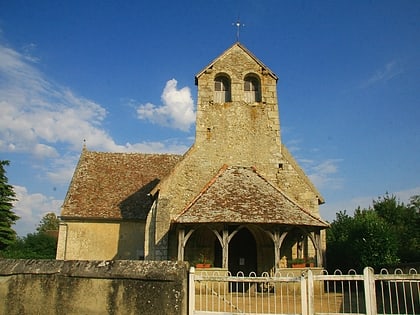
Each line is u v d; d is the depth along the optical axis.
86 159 27.42
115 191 25.05
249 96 21.38
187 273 6.82
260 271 18.20
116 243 23.12
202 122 20.36
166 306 6.34
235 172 19.20
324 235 19.03
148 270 6.53
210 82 20.98
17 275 6.75
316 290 16.06
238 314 6.76
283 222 15.93
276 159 20.06
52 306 6.53
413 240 25.22
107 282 6.54
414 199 33.62
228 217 15.93
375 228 20.41
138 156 28.28
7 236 31.55
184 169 19.38
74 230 23.20
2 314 6.58
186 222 15.84
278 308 11.81
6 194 31.70
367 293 6.83
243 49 21.62
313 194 19.41
